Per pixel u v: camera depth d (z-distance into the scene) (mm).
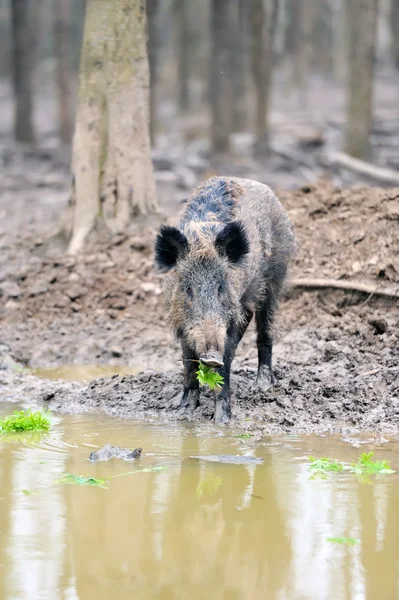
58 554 6555
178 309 9922
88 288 16734
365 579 6137
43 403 11641
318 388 11461
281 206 12305
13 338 15328
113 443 9602
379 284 14508
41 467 8680
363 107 34000
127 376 12617
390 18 68688
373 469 8547
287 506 7570
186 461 8914
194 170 35562
